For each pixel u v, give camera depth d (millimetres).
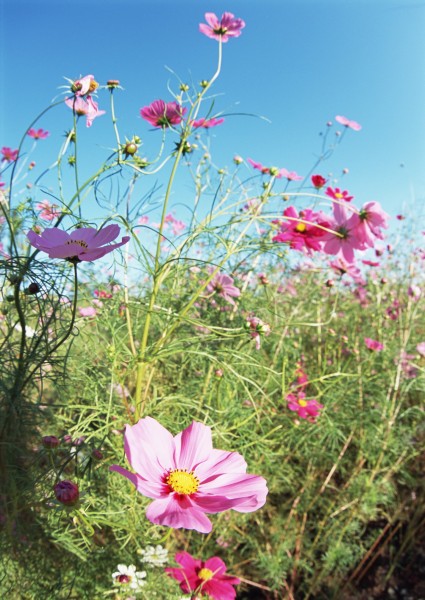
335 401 711
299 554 668
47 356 356
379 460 715
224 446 549
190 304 444
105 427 412
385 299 1026
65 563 426
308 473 722
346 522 704
